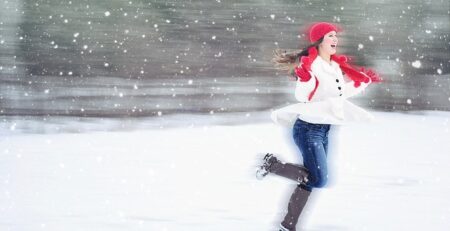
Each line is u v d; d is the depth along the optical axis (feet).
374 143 37.55
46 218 21.29
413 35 54.60
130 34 51.39
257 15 53.21
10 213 21.90
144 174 28.35
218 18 52.80
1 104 48.98
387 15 54.49
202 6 52.75
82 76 50.34
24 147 35.45
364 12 54.24
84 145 36.19
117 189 25.48
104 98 49.85
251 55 52.85
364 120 19.34
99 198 24.00
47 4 50.19
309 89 18.76
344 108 19.43
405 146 36.47
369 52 54.49
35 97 49.42
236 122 46.29
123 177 27.66
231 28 52.85
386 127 44.32
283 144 36.52
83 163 30.76
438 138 39.60
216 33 52.80
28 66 49.65
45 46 49.98
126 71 51.11
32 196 24.34
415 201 23.86
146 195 24.54
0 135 40.22
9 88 49.19
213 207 22.86
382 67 54.49
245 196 24.54
